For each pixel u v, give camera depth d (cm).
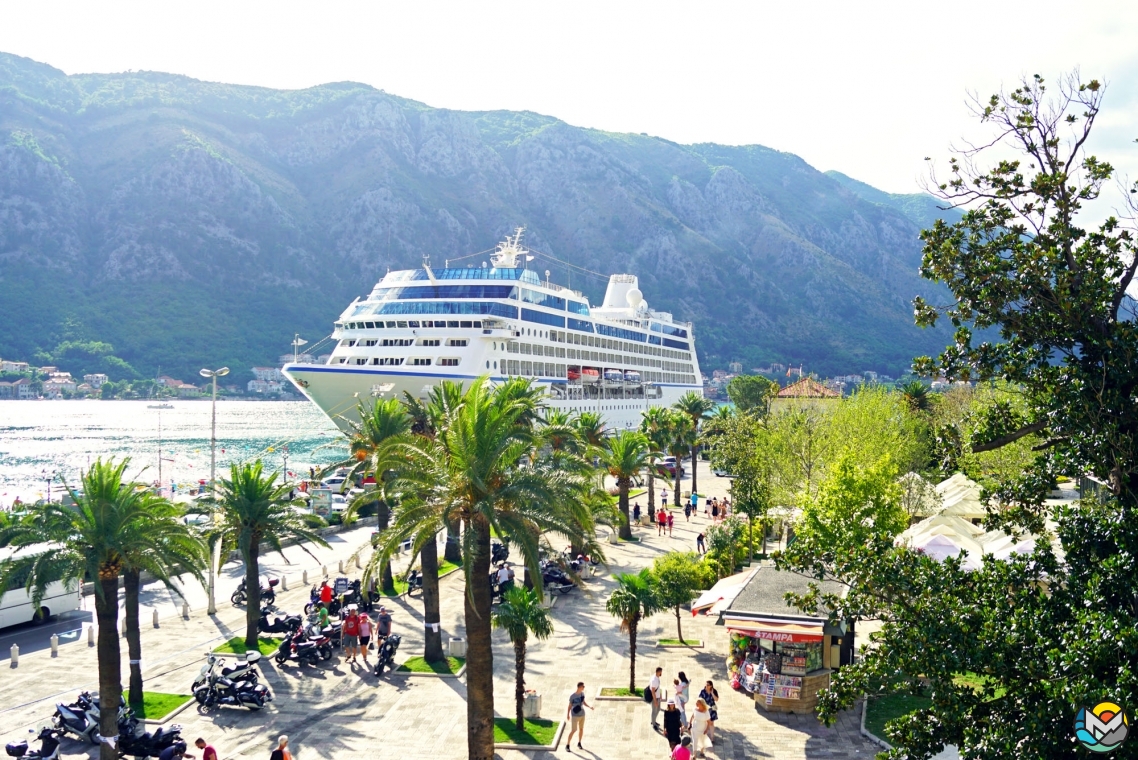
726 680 2702
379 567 2073
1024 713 1294
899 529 2986
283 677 2728
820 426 5075
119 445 16225
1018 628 1343
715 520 5972
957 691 1399
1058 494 3538
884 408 5375
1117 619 1298
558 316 9675
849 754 2103
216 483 3231
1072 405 1583
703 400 7662
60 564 2081
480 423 2020
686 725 2175
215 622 3372
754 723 2320
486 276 8981
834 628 2542
